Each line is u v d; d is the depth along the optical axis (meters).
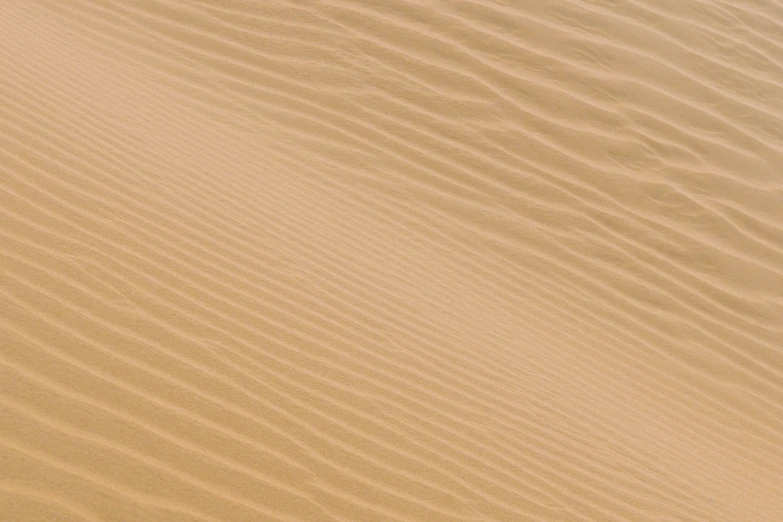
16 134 3.97
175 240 3.70
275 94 6.22
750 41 7.84
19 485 2.14
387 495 2.71
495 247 5.52
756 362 5.42
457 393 3.62
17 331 2.65
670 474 3.92
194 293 3.34
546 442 3.58
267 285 3.71
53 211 3.44
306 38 6.72
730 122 7.00
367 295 4.14
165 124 5.14
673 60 7.35
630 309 5.46
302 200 5.00
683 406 4.85
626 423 4.27
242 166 5.07
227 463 2.52
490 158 6.14
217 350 3.04
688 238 6.04
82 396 2.51
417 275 4.75
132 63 5.97
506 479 3.13
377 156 5.91
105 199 3.76
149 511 2.24
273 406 2.88
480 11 7.16
